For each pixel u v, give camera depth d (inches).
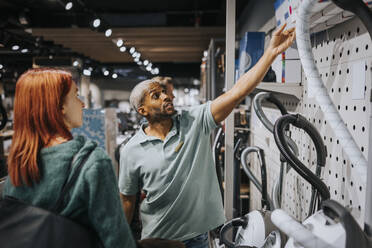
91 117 130.9
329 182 44.3
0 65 235.8
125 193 57.0
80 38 234.2
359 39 35.7
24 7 227.8
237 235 43.5
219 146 77.7
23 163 27.9
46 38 235.1
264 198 54.9
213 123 52.4
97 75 523.8
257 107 46.9
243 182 109.9
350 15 35.1
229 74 52.9
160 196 52.1
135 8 248.5
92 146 30.2
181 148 52.1
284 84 54.6
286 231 23.7
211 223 54.4
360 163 27.5
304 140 52.8
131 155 54.1
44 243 25.8
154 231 54.1
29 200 28.1
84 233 28.1
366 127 34.5
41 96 29.1
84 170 28.1
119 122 267.3
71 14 230.2
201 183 53.5
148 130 57.2
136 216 76.8
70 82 31.6
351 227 22.0
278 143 34.2
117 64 440.8
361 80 35.4
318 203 35.1
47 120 29.6
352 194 37.6
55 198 27.7
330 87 43.9
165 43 255.4
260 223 39.4
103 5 241.8
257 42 66.5
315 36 49.6
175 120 54.5
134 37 233.0
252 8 163.0
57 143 29.7
